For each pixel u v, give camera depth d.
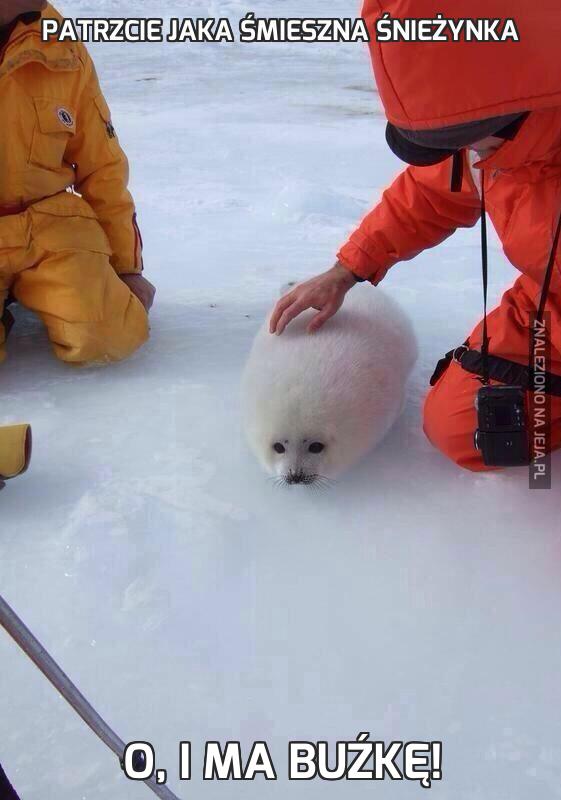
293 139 3.59
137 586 1.14
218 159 3.31
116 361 1.76
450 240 2.48
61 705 0.97
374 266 1.52
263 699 0.99
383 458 1.46
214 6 7.04
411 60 0.99
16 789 0.88
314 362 1.38
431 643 1.07
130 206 1.83
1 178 1.64
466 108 1.00
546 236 1.20
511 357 1.37
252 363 1.47
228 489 1.36
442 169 1.41
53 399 1.63
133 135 3.66
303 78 4.91
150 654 1.04
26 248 1.65
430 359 1.79
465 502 1.33
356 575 1.18
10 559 1.20
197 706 0.98
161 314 1.99
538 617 1.10
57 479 1.38
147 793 0.88
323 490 1.37
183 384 1.68
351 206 2.73
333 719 0.96
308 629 1.09
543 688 1.00
